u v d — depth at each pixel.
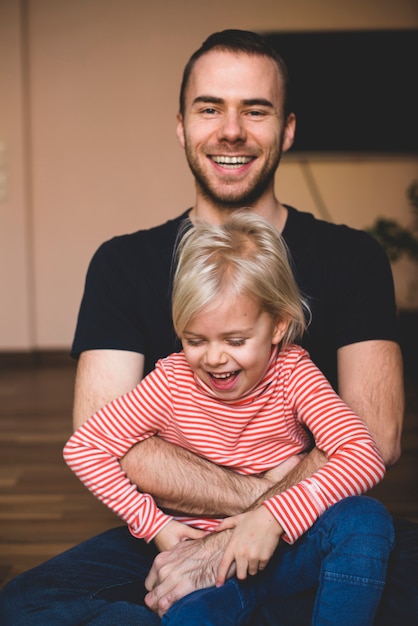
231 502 1.33
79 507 2.73
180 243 1.45
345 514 1.18
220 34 1.60
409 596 1.24
